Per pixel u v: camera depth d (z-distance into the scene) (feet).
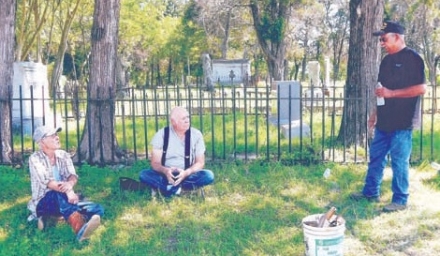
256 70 164.66
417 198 22.31
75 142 37.99
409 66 20.08
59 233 18.43
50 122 45.52
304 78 177.58
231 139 37.76
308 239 15.12
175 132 22.48
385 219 19.79
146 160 29.45
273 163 28.32
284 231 18.72
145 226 19.54
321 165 27.99
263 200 22.33
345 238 18.08
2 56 29.76
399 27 20.42
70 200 18.33
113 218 20.17
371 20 31.81
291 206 21.68
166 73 182.19
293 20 130.11
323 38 162.30
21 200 22.66
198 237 18.20
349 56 32.91
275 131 41.73
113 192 23.47
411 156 30.22
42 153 18.83
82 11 82.94
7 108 29.66
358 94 32.27
